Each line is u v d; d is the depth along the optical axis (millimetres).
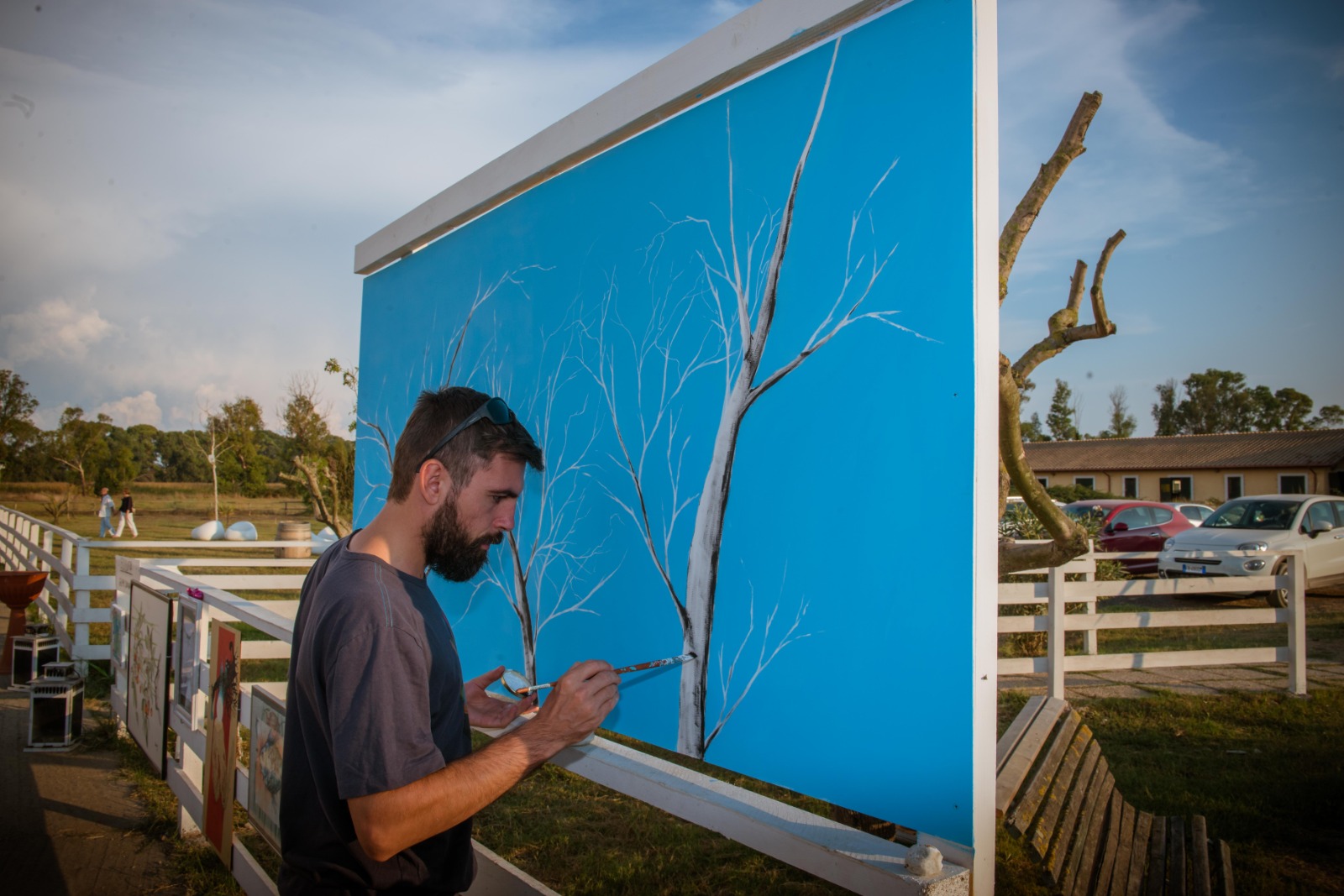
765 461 1387
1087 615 7609
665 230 1656
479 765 1295
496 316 2248
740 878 3740
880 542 1189
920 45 1199
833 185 1308
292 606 4961
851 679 1214
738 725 1399
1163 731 6035
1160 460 33531
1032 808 2209
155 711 4262
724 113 1534
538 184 2104
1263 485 31141
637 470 1688
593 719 1415
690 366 1565
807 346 1328
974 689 1057
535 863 3922
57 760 5371
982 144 1118
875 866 1101
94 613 7797
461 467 1441
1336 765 5215
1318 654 9336
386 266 2988
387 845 1214
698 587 1509
